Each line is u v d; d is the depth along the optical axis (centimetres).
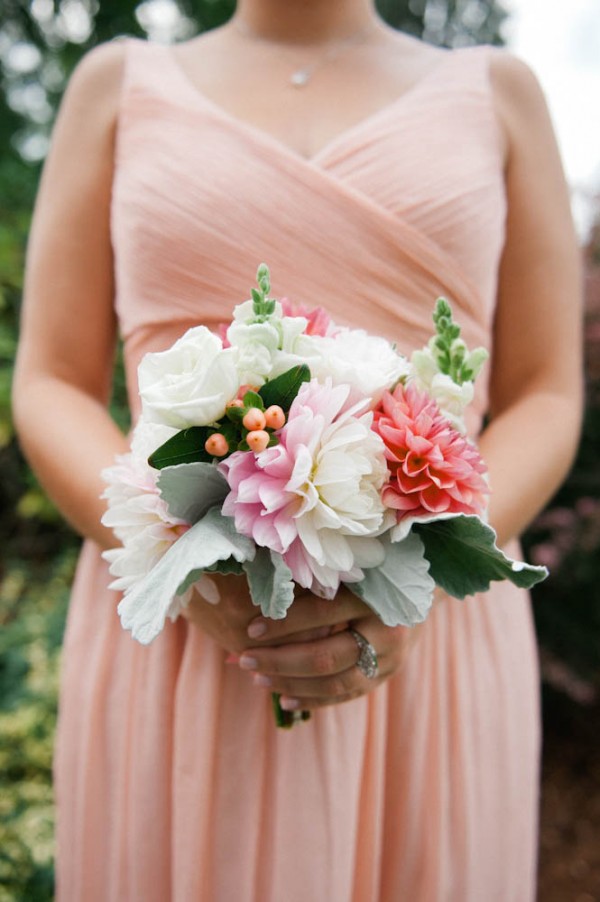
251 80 103
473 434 101
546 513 258
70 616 110
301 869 94
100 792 104
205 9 452
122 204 98
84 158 104
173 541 66
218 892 96
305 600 76
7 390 317
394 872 104
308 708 83
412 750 101
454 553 70
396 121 97
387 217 92
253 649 79
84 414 102
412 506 65
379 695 98
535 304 104
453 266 95
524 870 108
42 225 106
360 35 108
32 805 197
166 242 93
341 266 92
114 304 111
